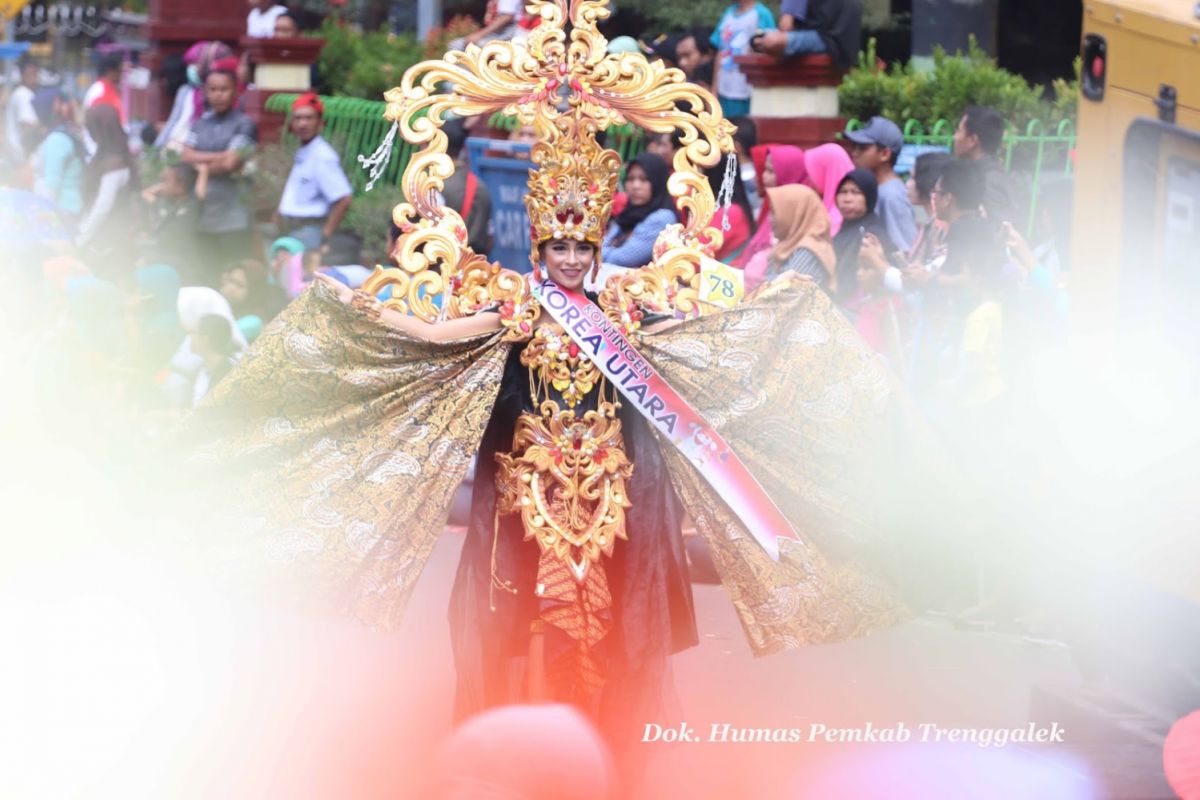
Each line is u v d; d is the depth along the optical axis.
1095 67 12.63
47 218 25.55
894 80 33.69
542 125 13.14
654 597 13.18
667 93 13.51
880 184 25.36
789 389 13.45
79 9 62.31
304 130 31.91
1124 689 13.24
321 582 13.12
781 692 16.08
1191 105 11.73
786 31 31.38
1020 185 27.80
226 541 13.16
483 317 13.13
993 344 18.61
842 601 13.73
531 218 13.19
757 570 13.43
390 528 13.10
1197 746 11.09
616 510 12.98
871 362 13.55
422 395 13.16
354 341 12.96
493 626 13.04
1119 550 12.37
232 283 26.86
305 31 46.75
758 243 25.16
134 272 27.02
